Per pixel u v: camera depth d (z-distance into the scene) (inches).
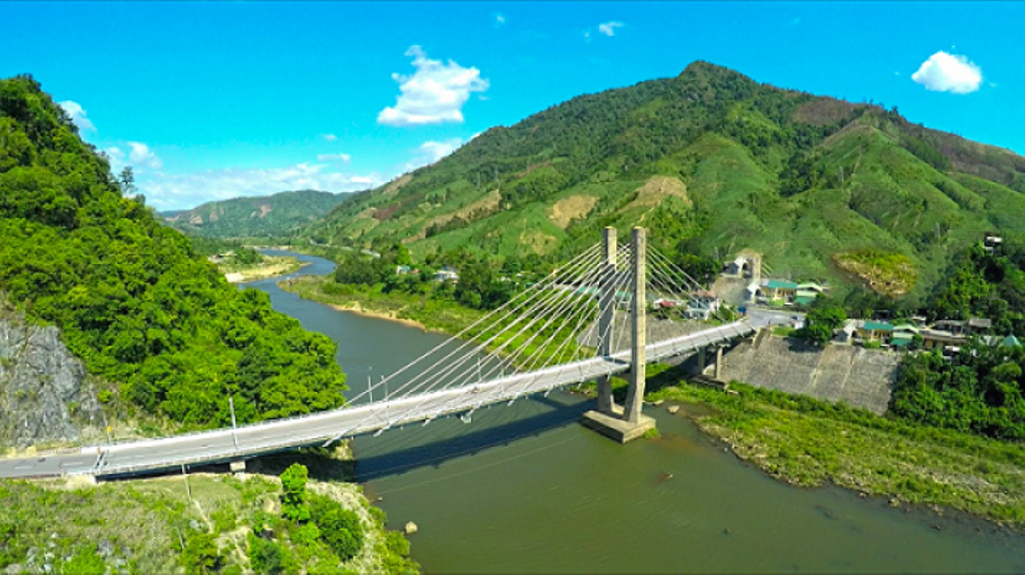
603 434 2113.7
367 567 1300.4
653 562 1397.6
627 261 2460.6
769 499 1675.7
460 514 1582.2
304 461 1674.5
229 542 1200.8
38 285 1630.2
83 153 2400.3
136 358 1670.8
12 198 1808.6
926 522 1566.2
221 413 1642.5
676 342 2508.6
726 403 2377.0
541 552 1428.4
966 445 1939.0
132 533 1134.4
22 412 1445.6
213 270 2465.6
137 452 1405.0
